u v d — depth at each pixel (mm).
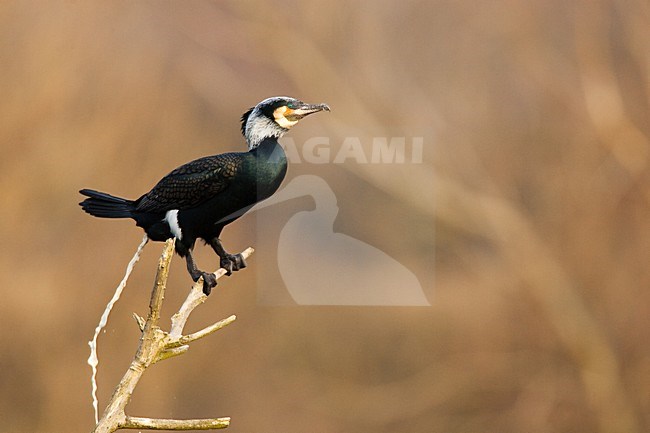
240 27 18859
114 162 17234
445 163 18156
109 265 16766
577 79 17906
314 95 18734
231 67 18812
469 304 17922
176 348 3857
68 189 16891
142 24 18141
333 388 18125
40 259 16688
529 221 17812
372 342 18312
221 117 18453
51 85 16875
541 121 18312
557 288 17344
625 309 17141
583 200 17578
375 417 17766
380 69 19031
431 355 17969
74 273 16688
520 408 17281
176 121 17953
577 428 17156
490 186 18047
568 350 17312
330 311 18266
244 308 18094
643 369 16922
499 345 17688
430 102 18859
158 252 16781
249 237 11062
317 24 19109
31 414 16172
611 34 17500
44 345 16422
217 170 4910
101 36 17594
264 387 18062
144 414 17094
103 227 16906
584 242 17422
